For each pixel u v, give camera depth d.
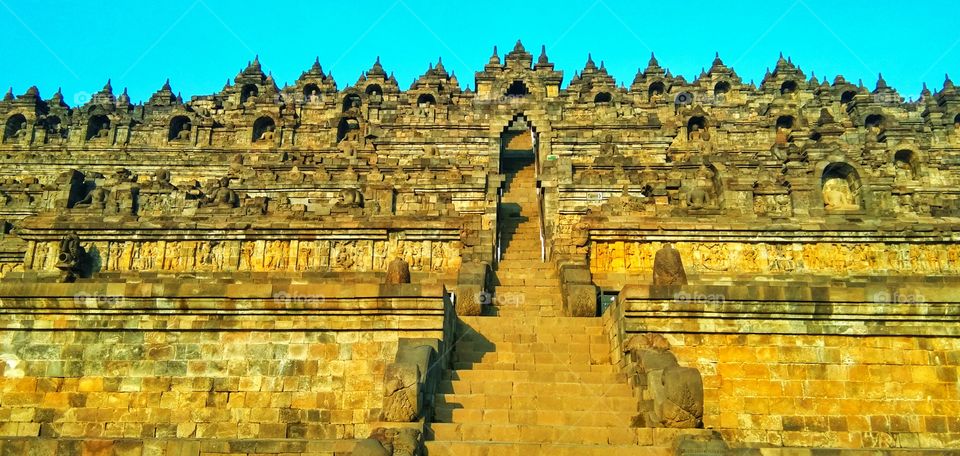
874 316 21.53
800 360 21.31
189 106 70.94
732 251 36.38
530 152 61.28
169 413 21.52
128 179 46.03
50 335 22.59
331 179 49.28
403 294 21.84
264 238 37.47
